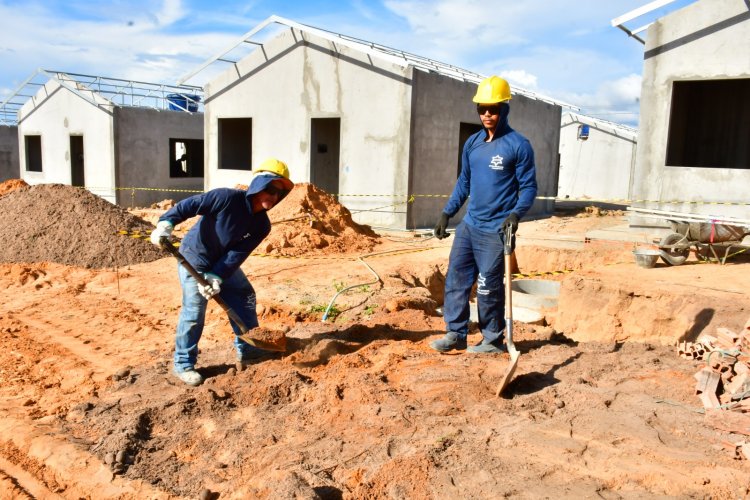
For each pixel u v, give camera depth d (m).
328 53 17.12
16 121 27.58
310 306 7.30
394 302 7.26
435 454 3.51
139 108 23.39
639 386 4.46
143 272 9.31
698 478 3.17
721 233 9.63
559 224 16.55
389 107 16.20
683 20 12.27
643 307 7.95
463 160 5.23
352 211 17.16
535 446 3.57
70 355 5.76
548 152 22.06
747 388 4.11
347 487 3.29
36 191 11.04
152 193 24.09
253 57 18.66
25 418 4.34
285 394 4.54
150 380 4.89
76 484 3.55
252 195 4.47
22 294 8.16
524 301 9.91
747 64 11.75
